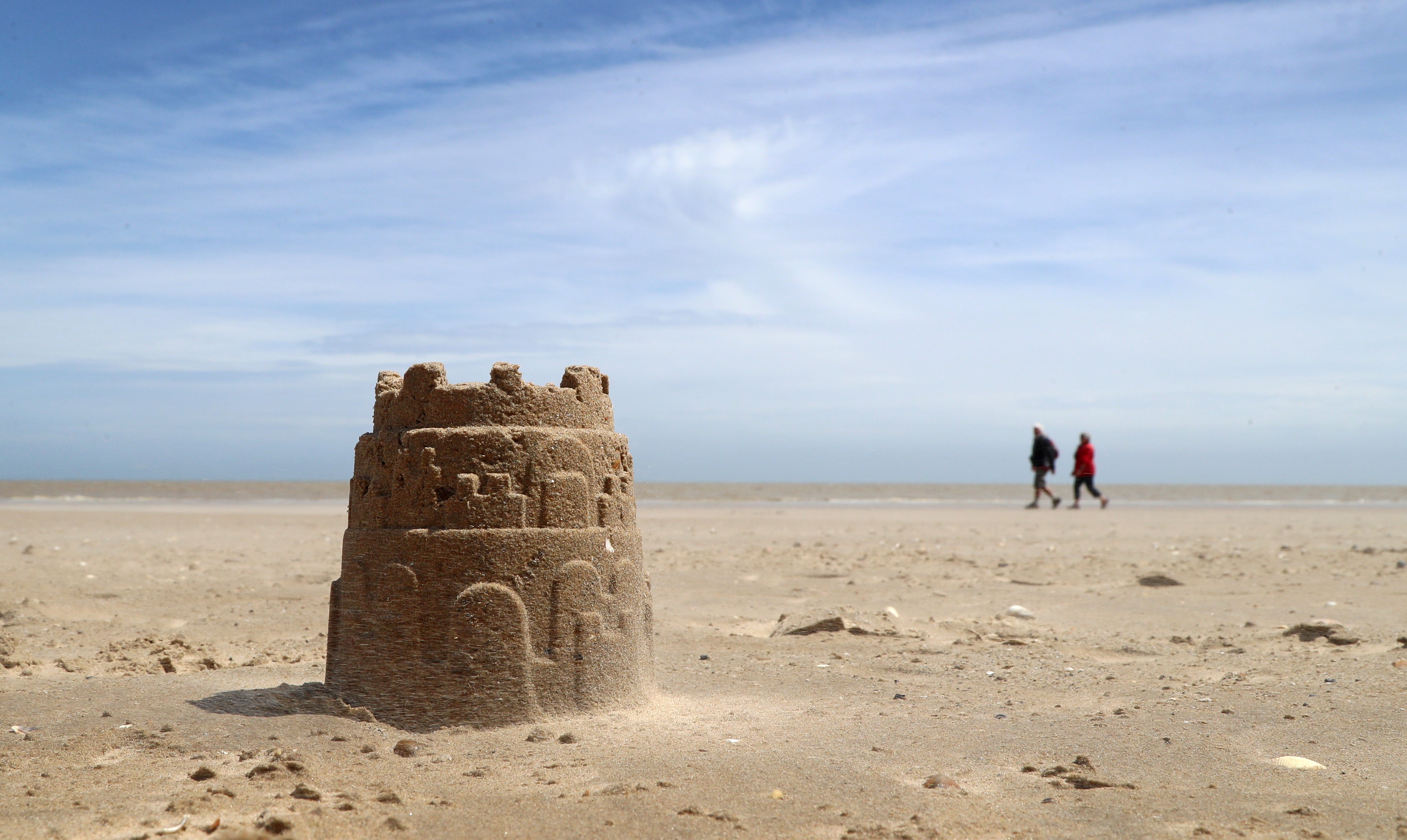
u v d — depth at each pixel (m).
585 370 6.49
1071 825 4.28
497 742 5.51
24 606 10.48
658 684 7.37
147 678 7.05
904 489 77.00
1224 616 10.75
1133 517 26.75
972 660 8.43
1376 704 6.41
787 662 8.40
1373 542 18.95
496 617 5.77
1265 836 4.15
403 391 6.26
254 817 4.33
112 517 23.58
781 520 24.98
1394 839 4.10
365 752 5.33
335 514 25.67
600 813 4.41
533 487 5.95
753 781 4.87
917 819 4.33
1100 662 8.51
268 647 9.01
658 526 22.80
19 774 4.94
